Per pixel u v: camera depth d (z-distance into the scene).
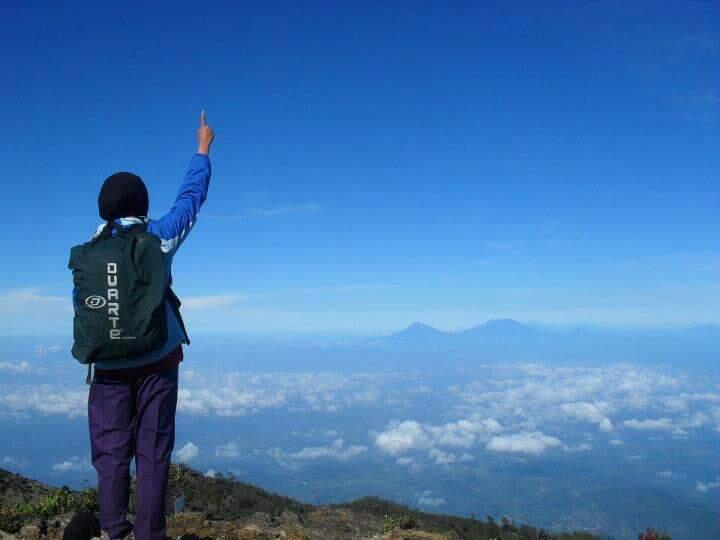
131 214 3.81
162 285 3.57
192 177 4.35
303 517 17.00
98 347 3.52
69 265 3.63
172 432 3.99
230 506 17.38
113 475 3.83
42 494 14.86
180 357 4.04
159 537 3.87
